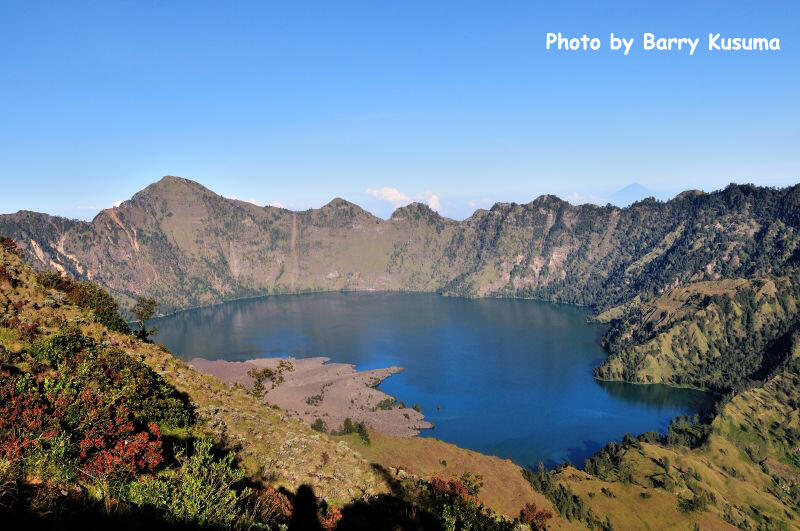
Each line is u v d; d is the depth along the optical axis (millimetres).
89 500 14781
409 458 120250
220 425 37531
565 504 122562
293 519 24422
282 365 116312
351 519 28484
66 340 30953
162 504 15547
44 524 12828
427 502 35594
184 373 51062
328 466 37969
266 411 51906
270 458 34281
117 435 19156
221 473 17797
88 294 57344
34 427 16125
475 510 34688
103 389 27781
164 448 24547
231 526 16844
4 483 13227
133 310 82062
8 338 31984
